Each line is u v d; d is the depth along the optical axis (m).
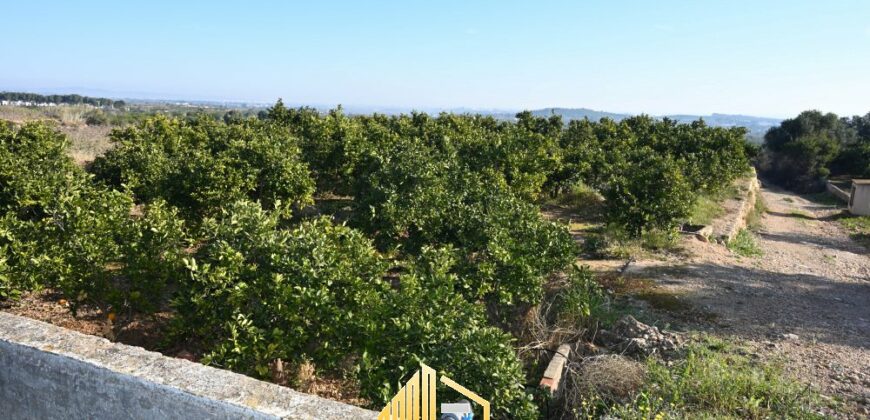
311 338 5.92
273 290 5.65
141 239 6.57
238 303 5.66
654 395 5.73
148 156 13.46
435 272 6.09
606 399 5.85
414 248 8.64
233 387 2.89
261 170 11.33
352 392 5.84
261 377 5.53
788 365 6.72
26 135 13.20
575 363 6.53
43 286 6.91
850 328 8.29
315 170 16.23
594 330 7.47
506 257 7.14
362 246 6.59
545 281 8.27
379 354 5.12
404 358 5.01
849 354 7.18
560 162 17.55
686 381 5.89
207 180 10.43
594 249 11.85
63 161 11.62
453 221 8.55
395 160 12.06
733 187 23.34
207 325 5.77
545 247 7.95
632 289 9.30
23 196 9.61
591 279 8.37
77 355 3.12
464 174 11.67
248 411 2.73
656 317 8.16
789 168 45.09
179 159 12.27
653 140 25.44
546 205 17.59
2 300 7.57
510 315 7.54
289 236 6.33
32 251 6.65
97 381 3.05
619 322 7.66
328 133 17.20
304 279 5.73
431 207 8.91
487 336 5.09
